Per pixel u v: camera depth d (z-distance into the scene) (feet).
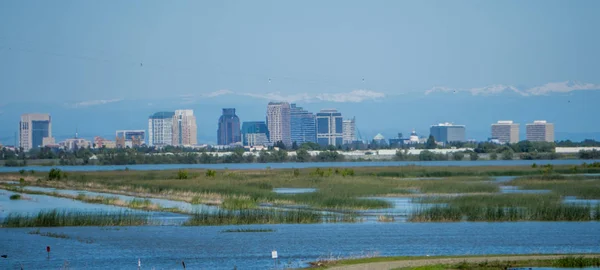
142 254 646.74
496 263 551.18
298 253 641.81
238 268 575.79
